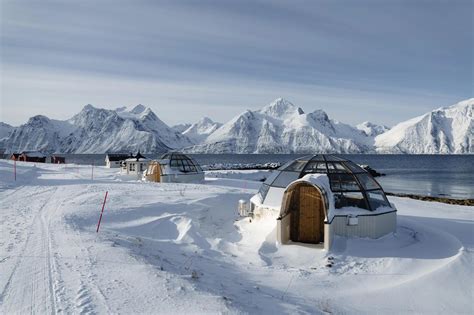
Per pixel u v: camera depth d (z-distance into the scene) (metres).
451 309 9.15
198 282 9.04
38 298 7.56
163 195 22.80
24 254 10.38
